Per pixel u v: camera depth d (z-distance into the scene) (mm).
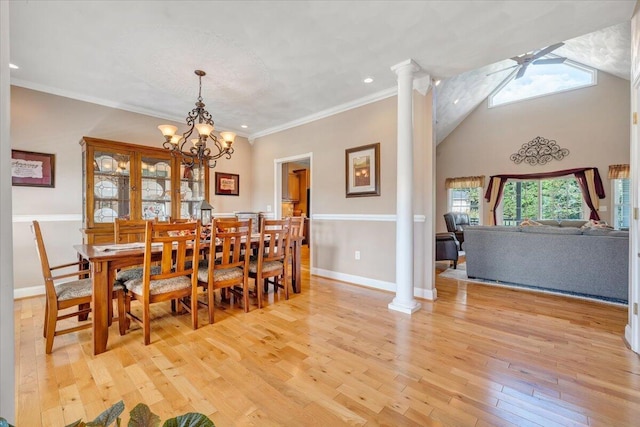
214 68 2939
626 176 5746
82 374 1763
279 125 4957
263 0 1984
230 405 1503
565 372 1797
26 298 3207
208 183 4504
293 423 1384
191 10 2082
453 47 2592
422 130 3340
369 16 2158
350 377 1747
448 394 1593
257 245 3299
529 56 4691
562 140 6488
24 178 3229
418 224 3371
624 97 5879
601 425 1365
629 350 2070
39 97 3318
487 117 7500
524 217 7121
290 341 2213
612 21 2217
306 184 8695
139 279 2385
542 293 3520
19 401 1514
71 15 2123
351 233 3986
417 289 3355
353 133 3945
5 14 744
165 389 1627
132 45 2523
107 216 3521
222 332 2373
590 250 3287
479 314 2793
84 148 3414
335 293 3486
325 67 2945
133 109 4016
